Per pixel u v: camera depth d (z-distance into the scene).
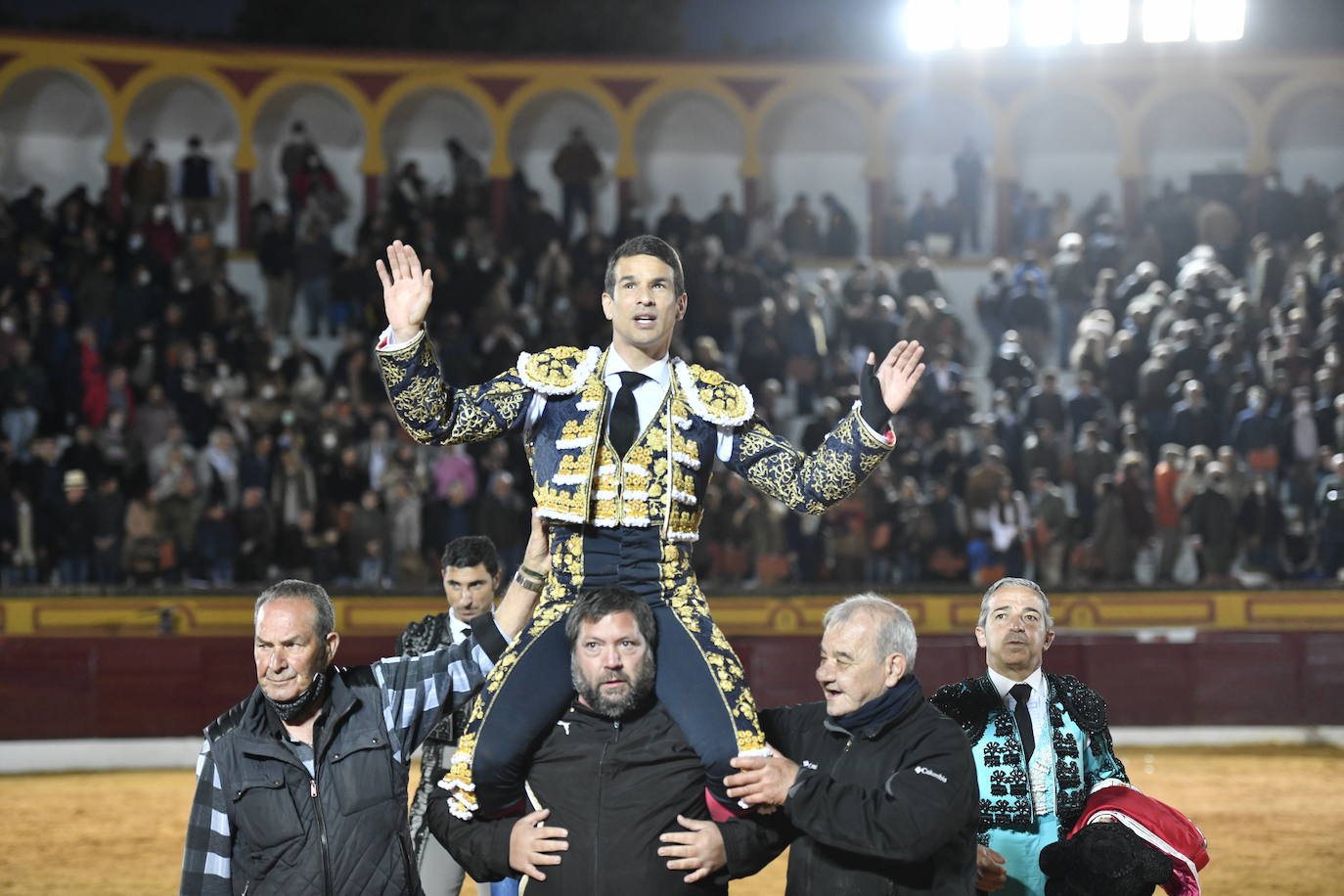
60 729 14.03
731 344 18.75
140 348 16.67
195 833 3.80
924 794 3.60
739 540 15.10
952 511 14.91
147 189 20.16
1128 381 16.97
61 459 15.06
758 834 3.68
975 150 22.84
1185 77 22.91
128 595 14.41
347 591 14.46
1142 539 15.02
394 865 3.83
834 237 21.80
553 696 3.63
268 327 19.25
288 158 20.64
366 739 3.86
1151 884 4.10
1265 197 20.91
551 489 3.70
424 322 3.64
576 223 23.08
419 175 20.88
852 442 3.65
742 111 23.16
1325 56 22.66
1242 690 14.67
